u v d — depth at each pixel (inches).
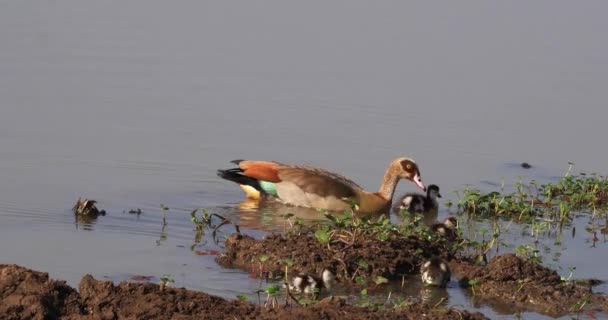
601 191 708.7
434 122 852.6
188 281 508.1
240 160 718.5
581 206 693.9
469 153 793.6
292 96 892.0
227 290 496.7
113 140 763.4
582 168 773.3
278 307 454.9
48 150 732.0
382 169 754.2
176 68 949.8
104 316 430.3
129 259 540.7
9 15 1083.3
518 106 900.0
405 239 559.8
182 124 809.5
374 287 515.8
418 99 903.7
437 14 1179.3
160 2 1164.5
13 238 568.4
